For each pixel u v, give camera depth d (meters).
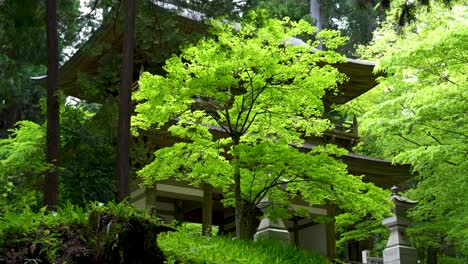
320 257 16.17
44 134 20.19
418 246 23.91
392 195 21.42
